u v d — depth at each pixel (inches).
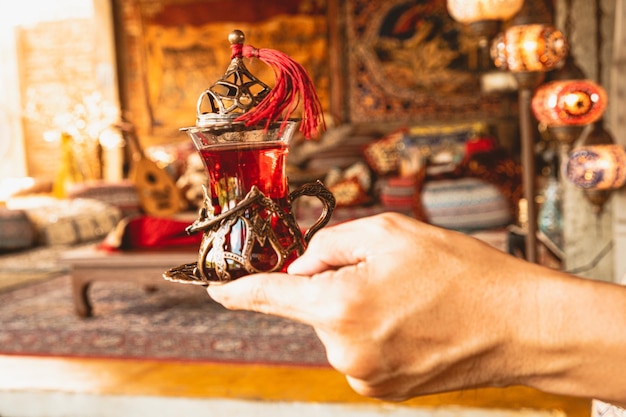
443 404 81.9
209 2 304.2
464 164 175.5
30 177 333.1
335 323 14.5
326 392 89.0
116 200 266.4
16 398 95.2
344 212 229.3
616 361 13.7
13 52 325.1
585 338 13.7
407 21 286.5
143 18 311.7
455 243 14.9
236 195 23.2
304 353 108.2
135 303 151.8
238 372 99.6
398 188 236.7
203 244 23.8
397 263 14.5
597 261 134.8
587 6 130.3
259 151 23.2
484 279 14.3
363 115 294.7
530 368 14.2
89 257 135.1
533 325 14.0
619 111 121.0
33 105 325.1
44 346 118.3
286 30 297.9
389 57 289.7
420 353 14.5
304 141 284.7
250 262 22.8
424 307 14.2
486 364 14.5
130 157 315.9
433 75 285.9
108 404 92.5
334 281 14.8
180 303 149.6
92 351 114.3
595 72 131.2
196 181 271.1
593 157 94.6
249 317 134.9
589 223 135.0
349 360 14.7
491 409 80.2
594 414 26.7
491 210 166.2
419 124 288.8
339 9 293.1
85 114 297.9
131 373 101.1
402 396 15.6
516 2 90.4
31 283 179.0
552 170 189.6
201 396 89.6
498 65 96.0
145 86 314.2
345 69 295.1
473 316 14.1
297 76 22.5
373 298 14.5
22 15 323.3
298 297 15.3
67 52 322.7
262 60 23.6
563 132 94.7
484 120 281.7
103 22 311.6
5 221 225.6
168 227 138.5
